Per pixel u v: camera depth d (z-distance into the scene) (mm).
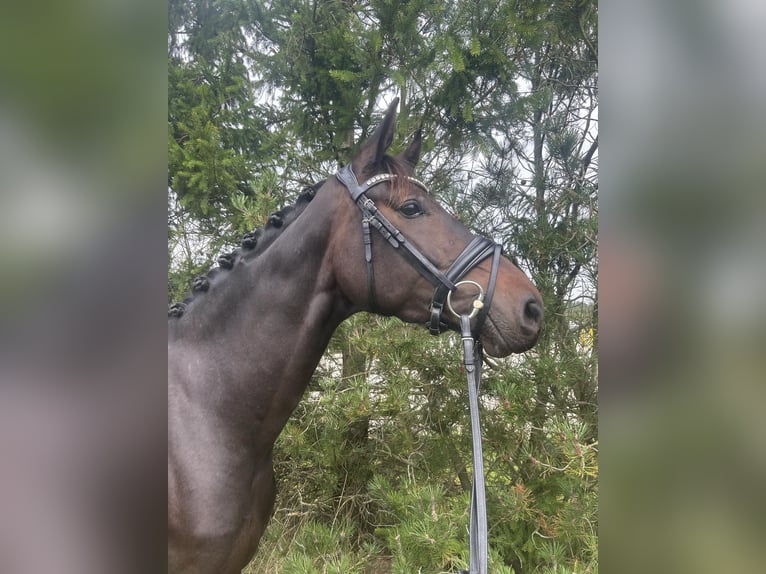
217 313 1167
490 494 1863
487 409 2121
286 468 2439
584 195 2299
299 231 1174
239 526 1110
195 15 2354
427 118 2273
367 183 1157
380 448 2324
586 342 2252
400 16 2100
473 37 2027
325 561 1662
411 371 2148
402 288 1139
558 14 2215
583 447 1467
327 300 1176
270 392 1148
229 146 2344
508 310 1092
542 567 1956
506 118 2271
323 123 2363
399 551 1562
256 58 2330
